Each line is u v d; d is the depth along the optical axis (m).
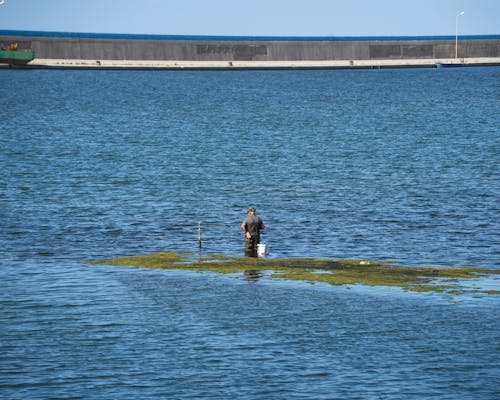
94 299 39.72
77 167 86.94
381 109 170.38
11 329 35.19
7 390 29.05
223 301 39.28
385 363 31.38
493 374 30.31
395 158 95.06
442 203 66.69
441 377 30.09
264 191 73.25
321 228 57.81
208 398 28.52
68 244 53.06
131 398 28.52
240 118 149.88
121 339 34.03
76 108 168.75
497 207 65.00
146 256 49.03
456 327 35.31
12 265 47.09
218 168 87.50
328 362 31.52
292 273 44.44
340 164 90.56
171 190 73.94
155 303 39.00
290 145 108.50
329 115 156.50
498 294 40.16
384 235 55.53
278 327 35.41
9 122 137.38
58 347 33.06
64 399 28.42
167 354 32.34
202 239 54.91
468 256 49.81
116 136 118.50
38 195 70.50
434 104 182.38
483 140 111.94
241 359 31.86
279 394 28.78
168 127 132.75
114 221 60.31
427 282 42.59
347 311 37.56
